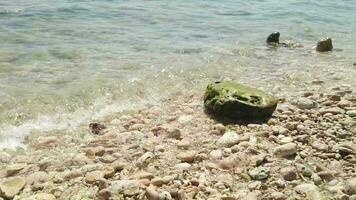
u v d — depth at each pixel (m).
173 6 28.47
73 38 18.84
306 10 30.66
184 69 15.70
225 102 11.40
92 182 8.02
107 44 18.30
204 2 31.03
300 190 7.58
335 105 12.38
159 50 18.02
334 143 9.70
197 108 12.24
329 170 8.31
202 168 8.61
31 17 21.89
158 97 13.17
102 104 12.34
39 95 12.38
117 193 7.54
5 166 8.74
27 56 15.84
